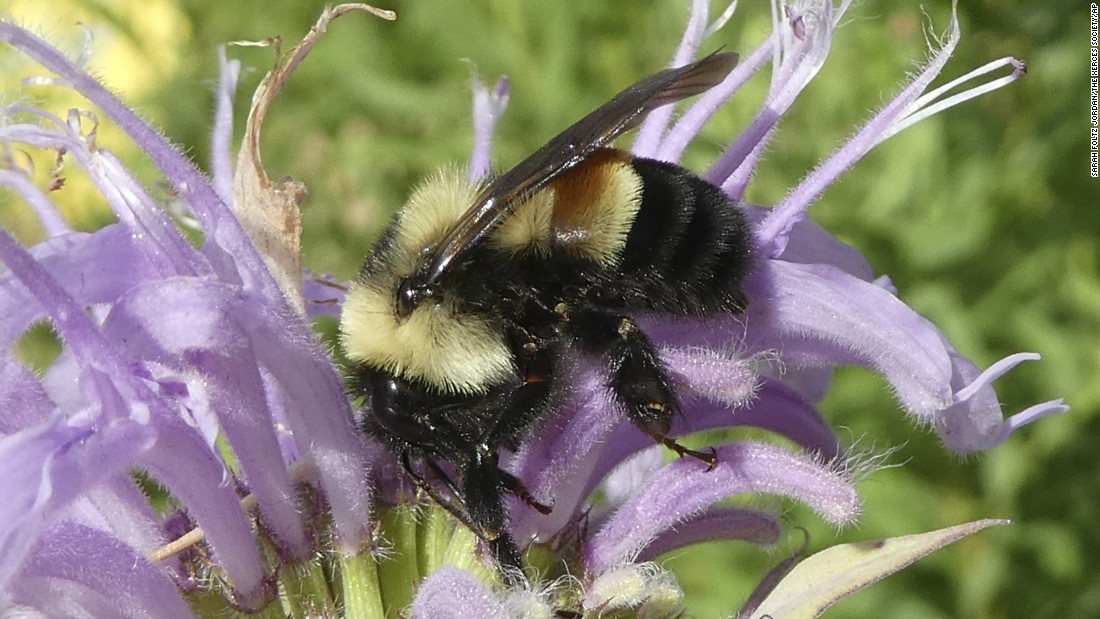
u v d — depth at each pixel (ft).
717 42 0.40
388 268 0.27
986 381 0.26
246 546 0.26
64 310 0.23
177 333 0.23
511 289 0.27
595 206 0.27
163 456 0.24
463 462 0.26
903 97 0.27
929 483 0.40
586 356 0.27
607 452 0.27
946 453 0.40
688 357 0.26
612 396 0.26
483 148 0.29
